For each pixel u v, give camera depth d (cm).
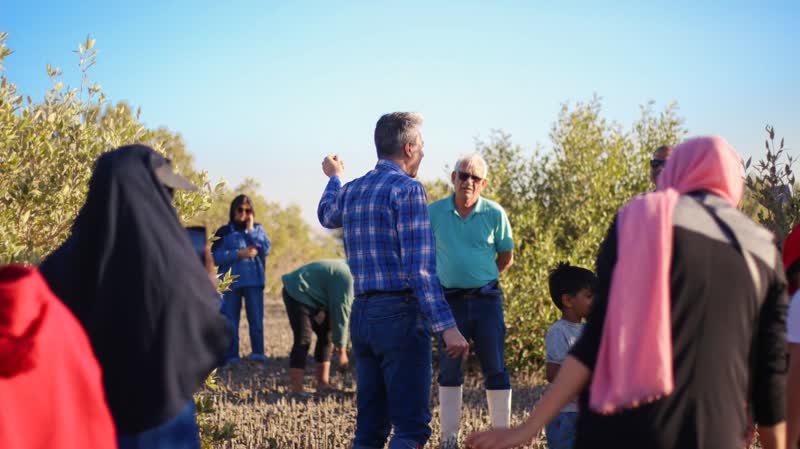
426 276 398
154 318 258
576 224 1017
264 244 1016
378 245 412
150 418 257
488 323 578
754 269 230
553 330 464
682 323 223
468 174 572
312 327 822
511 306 897
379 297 411
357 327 423
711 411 222
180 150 1669
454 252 576
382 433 430
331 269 794
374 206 413
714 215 234
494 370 579
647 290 221
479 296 578
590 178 1052
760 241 235
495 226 586
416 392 410
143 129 503
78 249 261
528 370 915
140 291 257
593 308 239
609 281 235
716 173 242
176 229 270
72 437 224
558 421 439
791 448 280
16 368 215
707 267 225
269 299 2170
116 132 496
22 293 221
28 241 470
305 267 804
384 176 421
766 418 243
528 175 1088
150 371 257
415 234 404
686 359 222
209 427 460
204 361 269
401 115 432
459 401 580
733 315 226
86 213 264
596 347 234
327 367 830
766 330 237
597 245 970
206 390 810
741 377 228
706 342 223
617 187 1056
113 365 256
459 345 393
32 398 219
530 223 967
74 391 227
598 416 232
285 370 965
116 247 259
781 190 489
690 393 221
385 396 430
